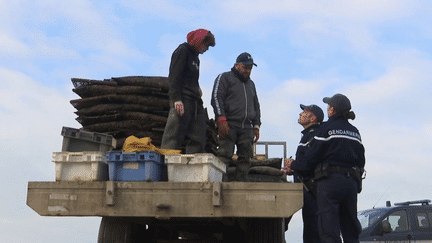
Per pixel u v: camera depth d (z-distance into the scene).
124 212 3.77
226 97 5.99
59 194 3.88
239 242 5.39
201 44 5.44
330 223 4.48
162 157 4.04
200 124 5.61
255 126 6.29
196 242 5.16
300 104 5.70
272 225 4.73
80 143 4.30
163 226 5.39
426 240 10.16
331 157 4.60
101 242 4.63
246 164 5.96
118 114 5.41
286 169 5.17
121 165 3.94
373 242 10.20
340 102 4.80
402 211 10.41
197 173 3.86
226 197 3.70
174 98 5.16
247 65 5.96
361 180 4.78
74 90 5.69
